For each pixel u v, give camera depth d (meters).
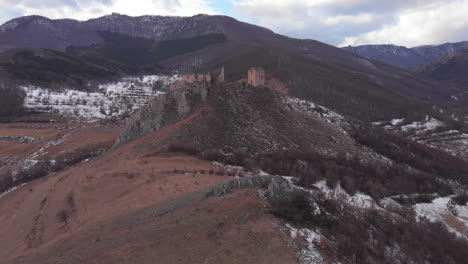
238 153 87.44
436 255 44.69
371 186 86.75
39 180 95.56
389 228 45.78
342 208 44.78
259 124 109.88
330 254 33.78
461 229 77.94
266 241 33.53
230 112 111.06
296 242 33.84
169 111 114.75
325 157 99.69
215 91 120.50
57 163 119.38
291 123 117.94
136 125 117.00
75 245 41.50
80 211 57.09
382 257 37.66
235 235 34.56
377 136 138.50
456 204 93.25
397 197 89.06
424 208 86.38
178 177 63.62
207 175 66.12
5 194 94.06
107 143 143.50
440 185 106.06
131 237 37.94
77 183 71.81
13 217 71.94
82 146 139.75
